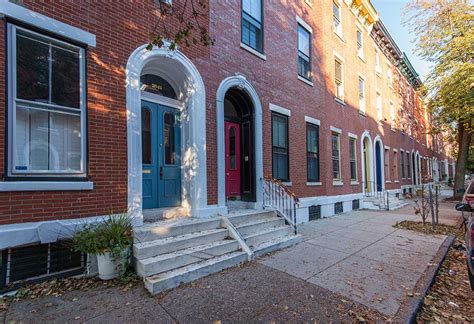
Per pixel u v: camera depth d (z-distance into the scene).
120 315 3.14
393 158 18.53
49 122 4.09
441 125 19.03
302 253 5.55
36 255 3.86
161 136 6.03
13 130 3.68
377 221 9.28
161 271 4.01
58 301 3.43
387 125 17.91
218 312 3.23
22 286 3.70
